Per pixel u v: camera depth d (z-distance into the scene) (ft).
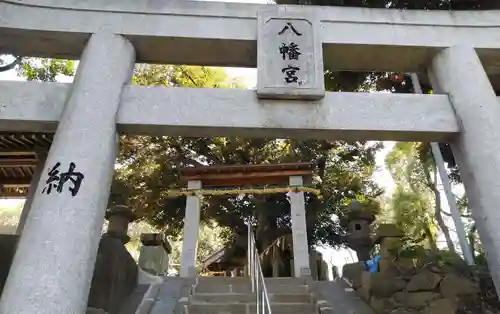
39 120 16.71
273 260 48.11
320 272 42.37
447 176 35.45
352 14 20.11
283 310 23.48
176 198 56.80
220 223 58.75
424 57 20.20
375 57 20.26
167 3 19.79
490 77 21.89
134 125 16.88
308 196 57.11
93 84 17.20
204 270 62.49
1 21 18.43
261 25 19.26
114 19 19.24
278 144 60.03
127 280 26.02
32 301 12.66
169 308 23.34
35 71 49.32
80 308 13.35
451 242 41.14
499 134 16.80
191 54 20.02
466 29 20.03
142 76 61.00
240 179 40.75
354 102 17.74
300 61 18.33
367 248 29.60
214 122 16.90
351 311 22.71
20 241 13.97
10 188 42.32
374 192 58.80
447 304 20.53
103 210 15.42
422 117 17.71
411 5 27.68
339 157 59.57
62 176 14.89
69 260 13.53
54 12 19.03
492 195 15.72
